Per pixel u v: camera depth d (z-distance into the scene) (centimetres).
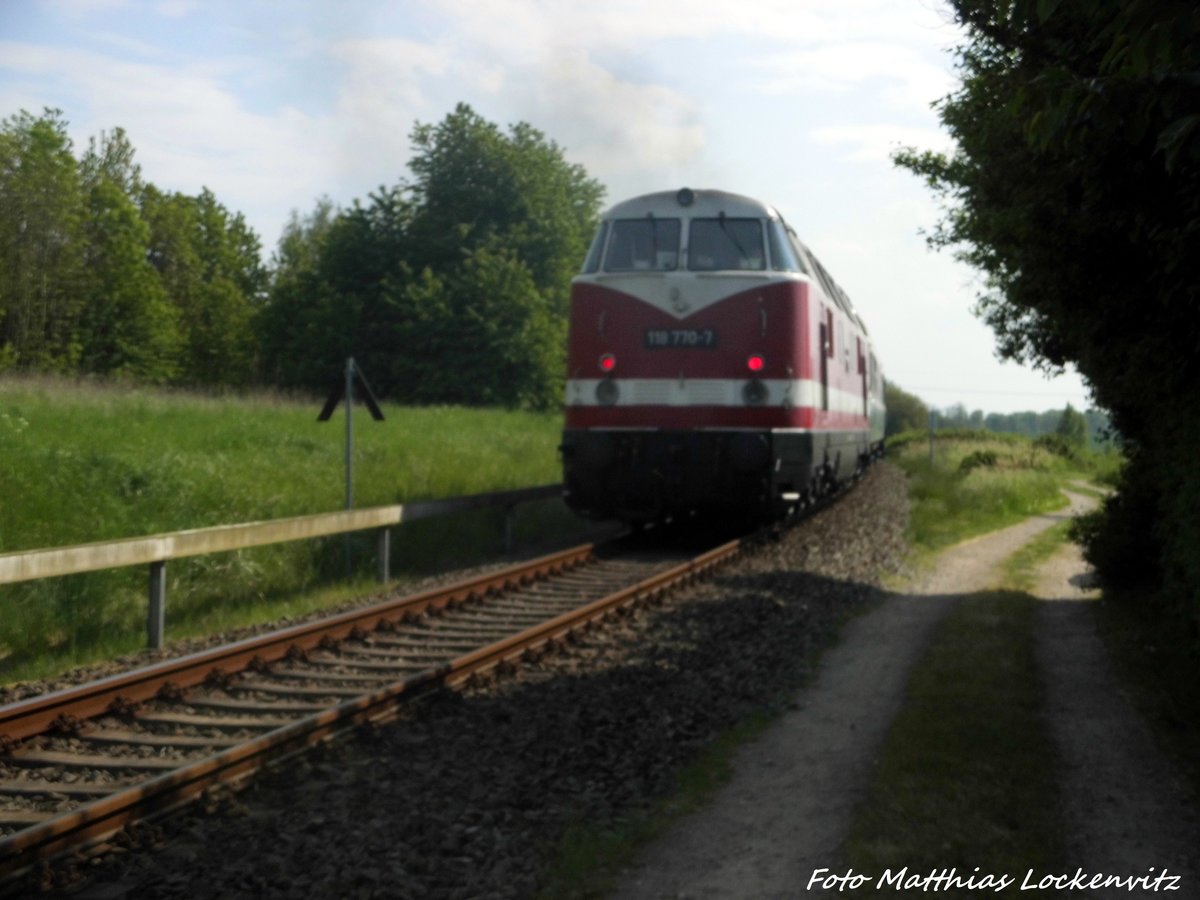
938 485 2833
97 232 5106
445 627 1098
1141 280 728
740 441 1541
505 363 5319
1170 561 1063
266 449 1977
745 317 1567
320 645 984
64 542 1212
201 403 2414
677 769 697
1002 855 570
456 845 554
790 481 1603
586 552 1560
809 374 1606
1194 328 697
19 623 1021
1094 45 580
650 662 950
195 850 544
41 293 4550
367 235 6009
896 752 727
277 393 3134
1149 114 526
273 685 860
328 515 1269
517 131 6338
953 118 1012
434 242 5894
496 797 623
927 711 828
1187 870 572
